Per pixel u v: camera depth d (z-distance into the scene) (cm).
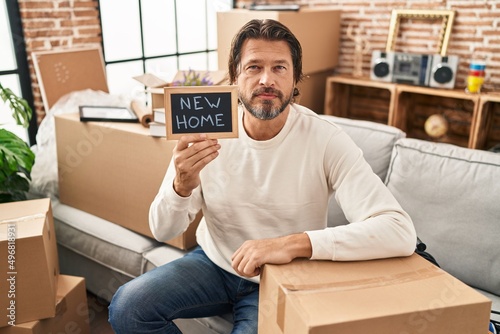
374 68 322
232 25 292
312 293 93
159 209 129
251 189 131
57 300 160
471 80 285
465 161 165
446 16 307
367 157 187
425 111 339
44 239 146
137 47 300
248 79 122
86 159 201
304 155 129
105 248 193
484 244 154
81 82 253
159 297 129
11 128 248
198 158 115
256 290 138
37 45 245
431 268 104
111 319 131
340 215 179
